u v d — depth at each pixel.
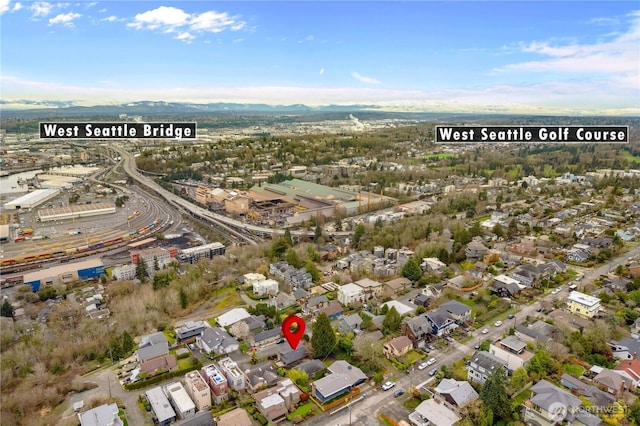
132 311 106.75
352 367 81.88
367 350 84.12
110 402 75.31
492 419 67.06
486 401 68.94
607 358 84.19
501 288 114.06
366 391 77.81
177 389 76.38
